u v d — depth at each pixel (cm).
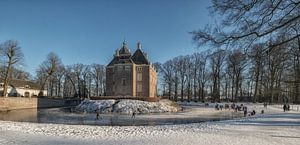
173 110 5925
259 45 1102
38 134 1528
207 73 9412
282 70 1508
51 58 8612
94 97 6462
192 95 9850
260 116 3094
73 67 10506
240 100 8269
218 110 6025
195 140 1348
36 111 5809
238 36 1094
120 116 4675
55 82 10194
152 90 8469
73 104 9081
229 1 1039
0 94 8200
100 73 10781
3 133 1529
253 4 1010
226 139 1388
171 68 10231
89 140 1350
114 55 8381
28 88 9662
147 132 1648
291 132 1680
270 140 1380
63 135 1509
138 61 8131
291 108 5088
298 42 1118
